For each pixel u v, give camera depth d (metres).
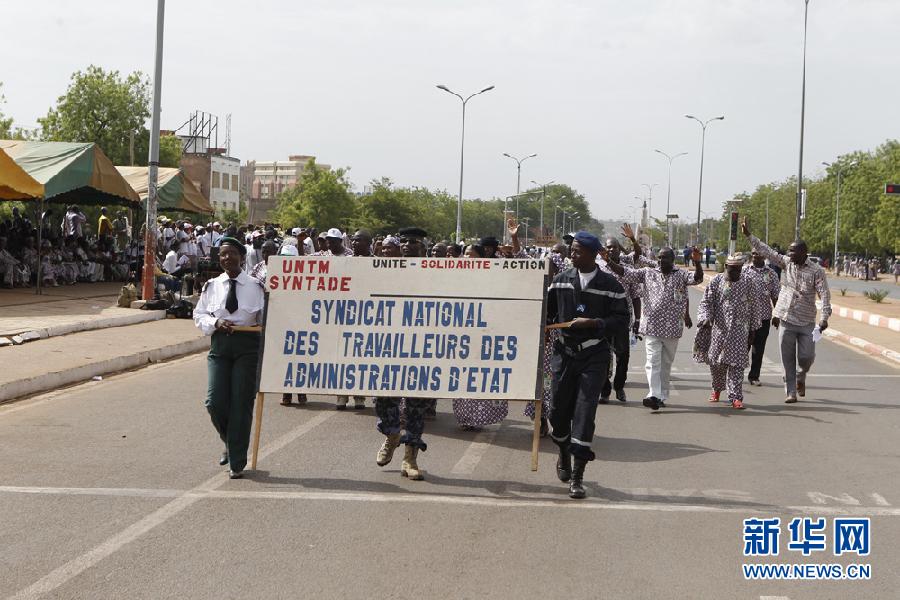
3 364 12.15
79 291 23.39
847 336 19.89
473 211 152.25
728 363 10.90
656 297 10.70
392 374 7.23
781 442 8.88
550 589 4.91
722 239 110.56
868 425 9.82
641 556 5.46
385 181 87.69
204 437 8.69
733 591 4.94
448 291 7.27
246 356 7.25
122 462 7.64
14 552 5.38
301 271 7.37
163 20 19.66
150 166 19.81
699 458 8.13
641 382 13.28
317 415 10.02
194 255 23.84
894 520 6.29
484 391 7.14
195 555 5.36
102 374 12.67
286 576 5.04
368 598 4.75
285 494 6.70
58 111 49.38
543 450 8.44
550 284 7.25
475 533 5.85
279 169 139.88
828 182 96.38
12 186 19.20
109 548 5.46
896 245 70.94
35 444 8.29
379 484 7.04
